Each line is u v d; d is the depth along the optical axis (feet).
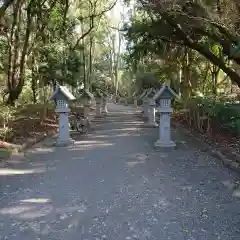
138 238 13.05
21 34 54.65
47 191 19.31
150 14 39.73
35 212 15.93
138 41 51.34
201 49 36.06
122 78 163.94
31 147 34.99
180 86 67.72
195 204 16.81
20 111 50.88
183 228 13.93
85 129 48.60
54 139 40.91
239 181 20.74
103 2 81.20
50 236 13.32
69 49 68.13
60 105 35.91
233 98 51.55
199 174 22.80
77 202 17.37
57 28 61.72
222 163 25.90
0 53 52.60
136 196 18.26
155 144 32.42
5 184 20.81
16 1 47.42
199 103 43.47
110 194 18.66
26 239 13.06
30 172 24.00
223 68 35.94
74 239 13.03
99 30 104.47
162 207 16.47
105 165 26.13
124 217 15.25
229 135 36.99
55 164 26.71
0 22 46.44
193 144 35.45
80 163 27.02
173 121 58.34
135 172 23.71
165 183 20.75
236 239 12.84
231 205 16.57
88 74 105.50
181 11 29.89
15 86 51.72
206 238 12.97
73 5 70.03
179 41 39.37
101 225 14.37
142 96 71.05
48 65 61.57
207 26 32.42
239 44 27.58
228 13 27.12
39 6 50.44
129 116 77.71
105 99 84.43
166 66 66.49
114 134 45.60
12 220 14.97
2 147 30.71
